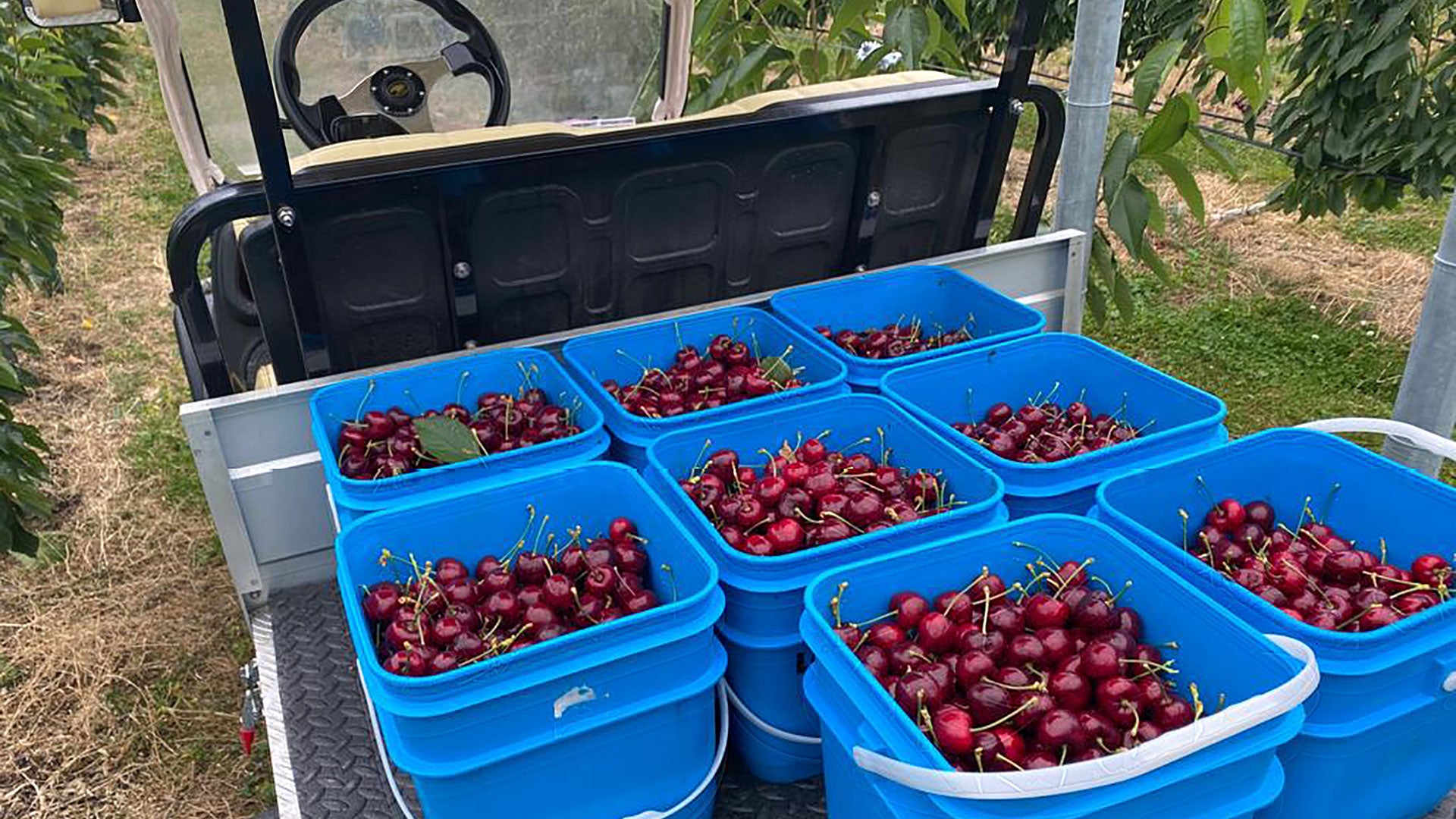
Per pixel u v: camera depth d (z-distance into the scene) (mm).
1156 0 6449
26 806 2807
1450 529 1932
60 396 4777
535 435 2242
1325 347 5109
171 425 4551
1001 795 1260
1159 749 1289
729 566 1794
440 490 2006
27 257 4500
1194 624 1685
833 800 1715
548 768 1602
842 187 2699
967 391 2541
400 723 1513
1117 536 1803
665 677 1625
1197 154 7699
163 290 5875
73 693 3170
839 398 2287
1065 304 3105
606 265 2500
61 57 6645
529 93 3209
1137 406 2492
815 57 4352
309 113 2875
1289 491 2191
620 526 1980
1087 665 1636
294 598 2229
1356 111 5297
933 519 1870
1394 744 1684
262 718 2236
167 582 3641
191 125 2613
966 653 1669
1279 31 6070
